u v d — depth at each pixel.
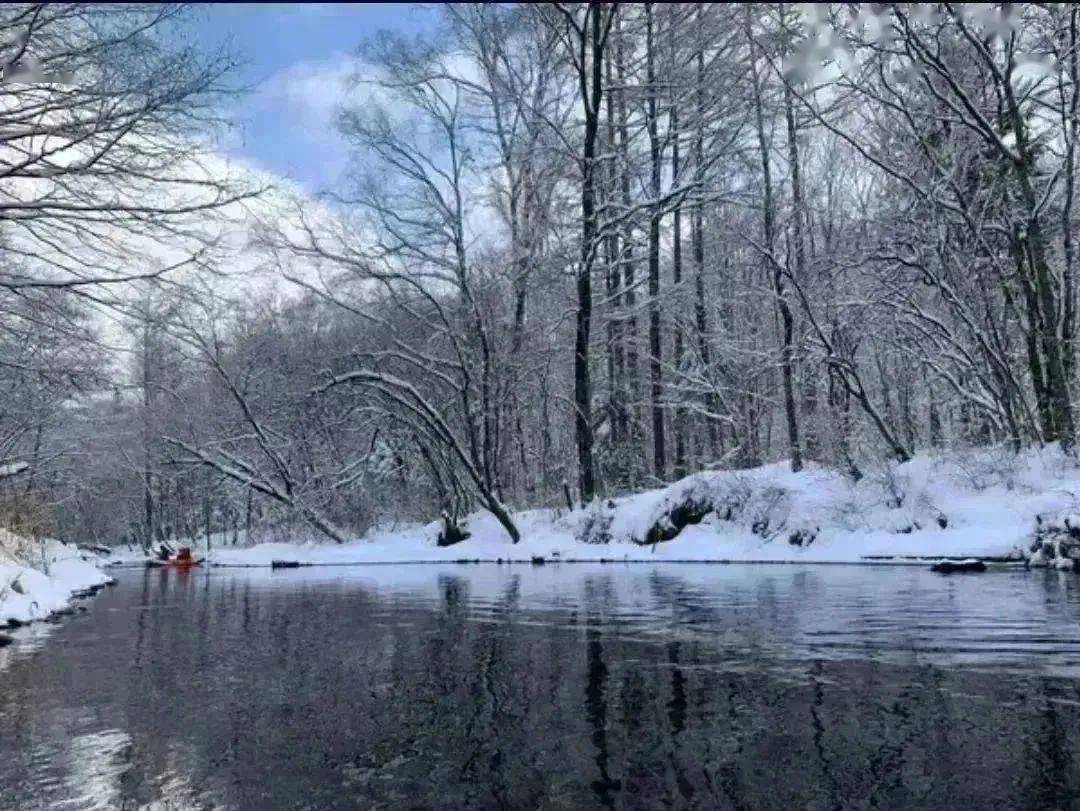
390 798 3.75
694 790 3.73
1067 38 18.67
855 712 4.90
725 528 19.88
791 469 22.02
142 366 13.88
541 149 25.23
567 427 33.09
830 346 19.84
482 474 25.08
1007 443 18.11
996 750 4.13
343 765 4.25
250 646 8.35
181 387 30.73
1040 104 18.91
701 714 4.98
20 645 8.81
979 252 19.55
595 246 24.73
